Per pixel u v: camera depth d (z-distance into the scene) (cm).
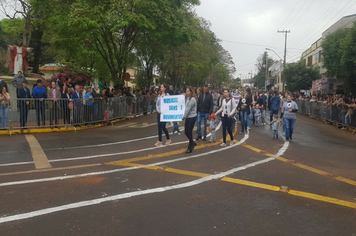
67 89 1324
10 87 1534
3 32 2862
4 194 496
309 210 451
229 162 731
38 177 590
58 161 723
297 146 988
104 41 1991
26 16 2341
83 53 2192
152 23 1672
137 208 445
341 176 641
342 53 2245
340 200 495
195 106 841
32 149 862
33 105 1188
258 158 782
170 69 3438
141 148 894
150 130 1292
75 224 392
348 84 2506
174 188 534
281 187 545
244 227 391
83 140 1023
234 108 930
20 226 385
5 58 2681
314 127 1628
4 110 1127
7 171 633
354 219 423
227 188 540
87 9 1527
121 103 1709
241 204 468
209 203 469
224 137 944
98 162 716
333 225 403
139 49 2070
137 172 630
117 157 771
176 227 387
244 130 1349
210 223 400
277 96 1584
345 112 1560
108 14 1582
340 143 1095
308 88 4075
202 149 888
